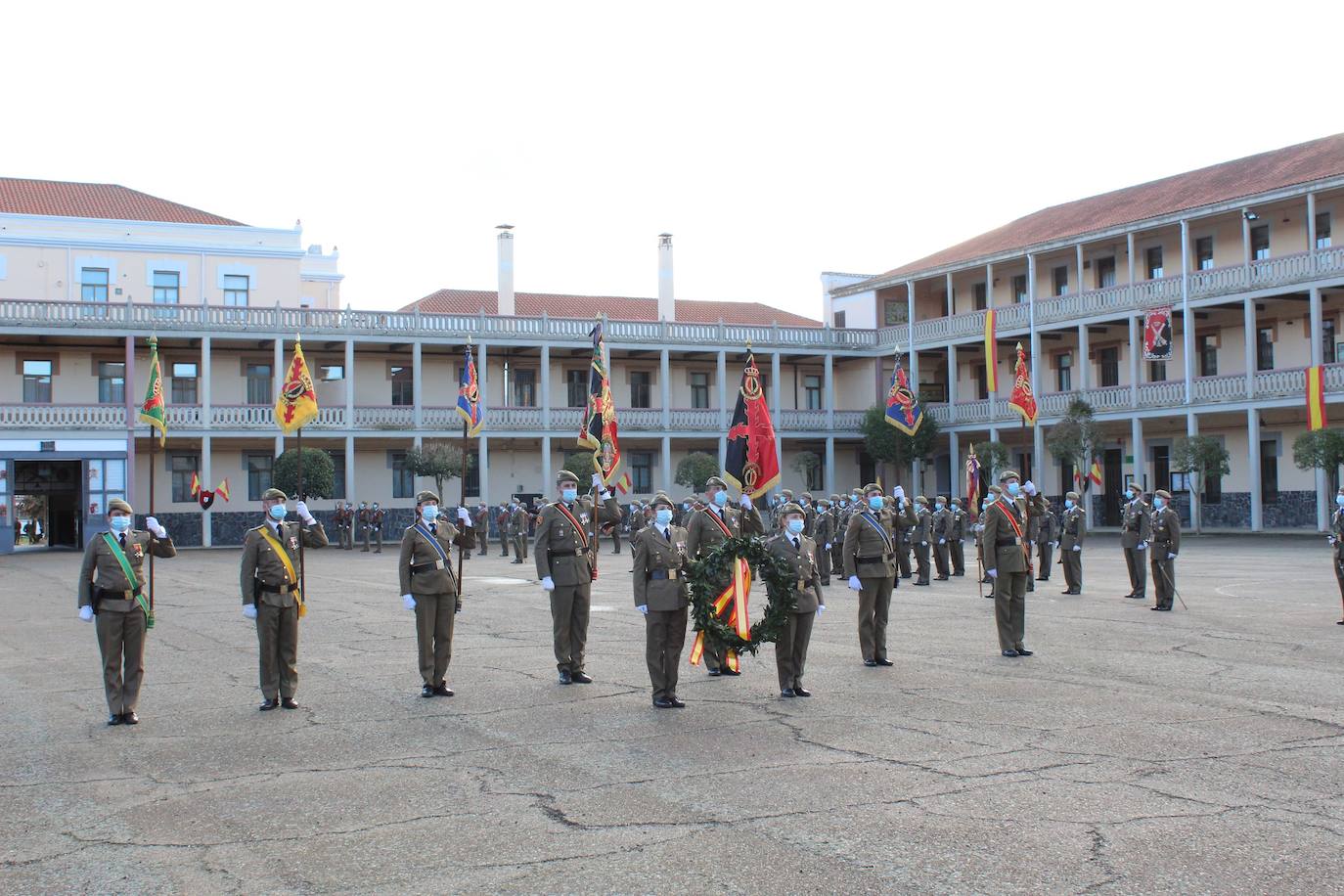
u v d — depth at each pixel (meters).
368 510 46.19
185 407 48.56
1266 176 45.50
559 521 12.87
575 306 62.72
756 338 57.94
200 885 6.45
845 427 59.59
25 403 46.97
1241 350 46.78
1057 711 10.78
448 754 9.48
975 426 54.50
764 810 7.64
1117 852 6.68
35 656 15.88
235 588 27.48
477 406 24.69
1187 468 42.81
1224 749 9.17
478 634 17.53
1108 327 50.84
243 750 9.76
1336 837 6.90
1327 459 37.91
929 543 26.09
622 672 13.61
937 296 60.75
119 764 9.33
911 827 7.21
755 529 13.38
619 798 8.02
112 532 11.12
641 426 56.34
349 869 6.67
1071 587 22.55
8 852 7.09
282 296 53.88
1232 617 18.12
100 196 54.59
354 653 15.57
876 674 13.04
